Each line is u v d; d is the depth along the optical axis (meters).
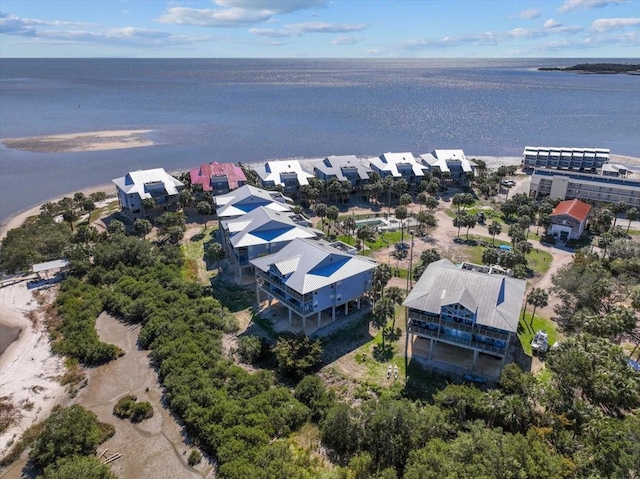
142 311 73.19
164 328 67.19
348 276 67.69
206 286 81.19
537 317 70.00
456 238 99.94
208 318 70.25
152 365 63.41
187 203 110.56
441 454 41.16
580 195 120.81
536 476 37.97
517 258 76.94
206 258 92.44
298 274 66.44
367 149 190.00
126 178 116.31
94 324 72.00
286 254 71.75
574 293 70.44
